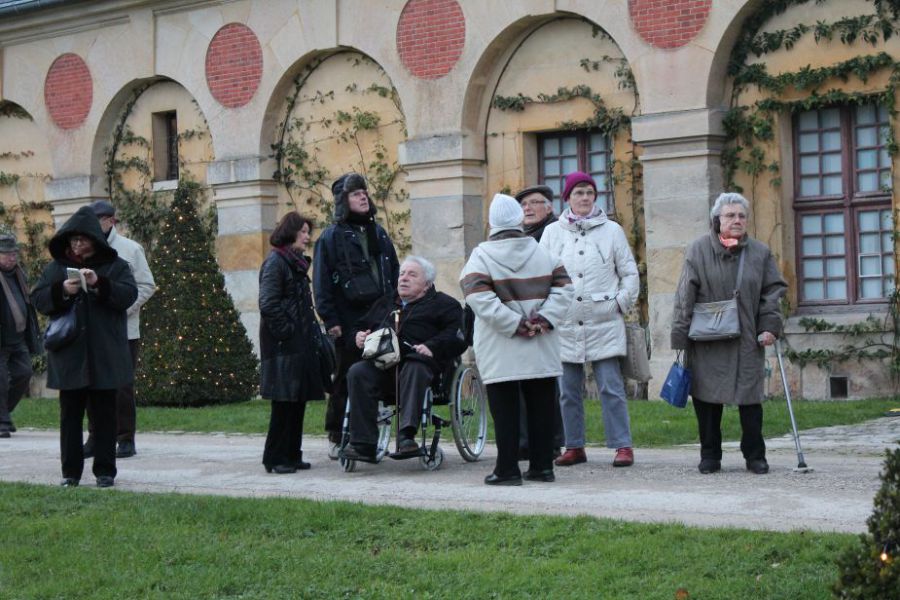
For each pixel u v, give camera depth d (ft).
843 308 56.80
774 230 57.36
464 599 24.22
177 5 74.84
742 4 56.59
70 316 37.17
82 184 79.10
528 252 35.37
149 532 30.48
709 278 36.78
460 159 64.75
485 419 42.63
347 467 39.96
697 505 31.30
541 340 35.45
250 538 29.58
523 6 62.64
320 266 41.42
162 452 46.88
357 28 68.33
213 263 66.95
